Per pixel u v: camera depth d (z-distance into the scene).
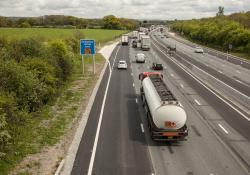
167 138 23.12
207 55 85.75
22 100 27.84
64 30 146.38
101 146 22.78
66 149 21.86
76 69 55.44
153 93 26.53
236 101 35.34
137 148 22.55
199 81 47.16
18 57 36.16
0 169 18.59
